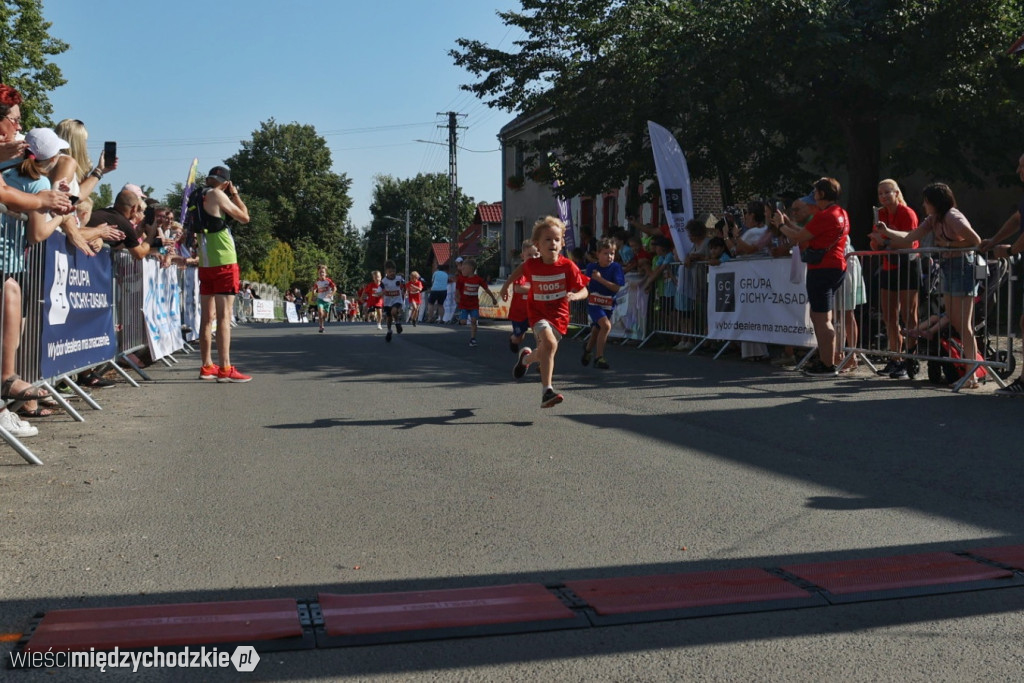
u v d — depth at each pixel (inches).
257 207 2933.1
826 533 159.0
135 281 405.4
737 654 110.3
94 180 295.4
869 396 320.5
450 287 1187.3
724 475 202.4
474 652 110.6
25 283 246.5
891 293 366.9
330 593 129.0
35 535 156.1
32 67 1393.9
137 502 178.7
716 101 657.0
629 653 110.4
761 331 433.1
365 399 323.6
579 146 812.0
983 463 213.6
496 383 370.3
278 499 181.5
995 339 331.9
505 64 796.6
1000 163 692.7
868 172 759.7
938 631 117.1
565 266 283.6
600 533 159.0
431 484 194.2
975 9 607.5
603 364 423.5
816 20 611.8
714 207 1114.1
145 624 116.5
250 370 429.7
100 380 362.0
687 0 681.6
